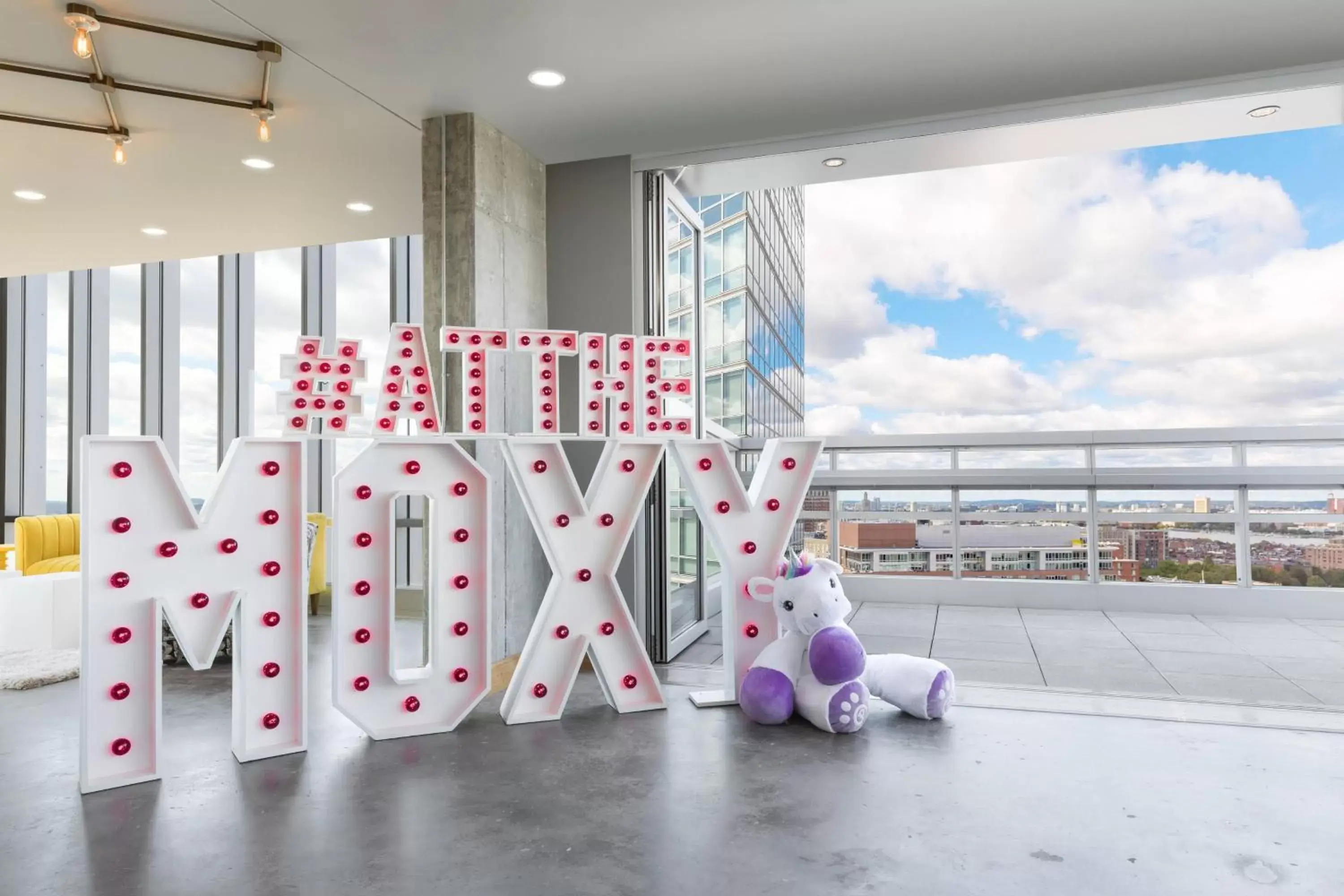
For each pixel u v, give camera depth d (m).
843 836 2.12
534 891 1.84
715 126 3.95
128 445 2.58
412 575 6.25
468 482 3.19
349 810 2.31
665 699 3.48
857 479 6.21
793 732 3.03
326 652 4.48
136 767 2.57
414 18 2.97
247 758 2.72
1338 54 3.34
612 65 3.36
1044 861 1.98
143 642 2.59
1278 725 3.04
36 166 4.32
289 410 2.88
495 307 3.89
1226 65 3.43
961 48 3.25
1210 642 4.48
